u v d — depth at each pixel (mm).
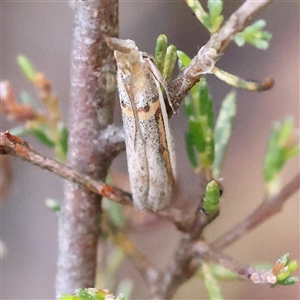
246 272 68
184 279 75
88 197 72
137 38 106
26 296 104
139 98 66
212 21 64
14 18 110
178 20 104
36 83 78
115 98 70
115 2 66
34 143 105
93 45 67
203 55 63
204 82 70
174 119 108
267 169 75
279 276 66
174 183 71
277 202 75
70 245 73
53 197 108
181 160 107
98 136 70
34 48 111
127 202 70
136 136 68
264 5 62
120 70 65
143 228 84
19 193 107
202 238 73
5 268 106
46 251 108
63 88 110
